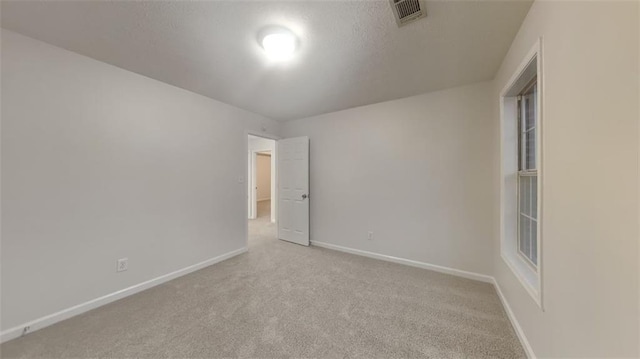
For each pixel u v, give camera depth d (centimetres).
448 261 276
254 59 206
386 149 317
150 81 244
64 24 159
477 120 257
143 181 238
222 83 258
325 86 266
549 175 120
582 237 94
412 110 297
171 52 195
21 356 147
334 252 354
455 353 150
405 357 147
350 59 206
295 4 141
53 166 184
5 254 165
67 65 191
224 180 323
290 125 418
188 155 279
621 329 74
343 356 148
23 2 139
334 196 367
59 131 187
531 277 160
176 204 267
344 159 355
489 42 179
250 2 139
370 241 332
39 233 178
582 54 93
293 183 406
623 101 73
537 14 133
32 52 175
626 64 72
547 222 123
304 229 390
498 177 225
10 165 167
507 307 192
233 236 335
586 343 92
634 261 70
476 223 259
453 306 204
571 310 102
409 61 210
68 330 173
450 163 273
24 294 171
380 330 173
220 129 318
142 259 237
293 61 210
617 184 76
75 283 194
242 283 249
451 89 271
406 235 303
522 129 198
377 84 259
